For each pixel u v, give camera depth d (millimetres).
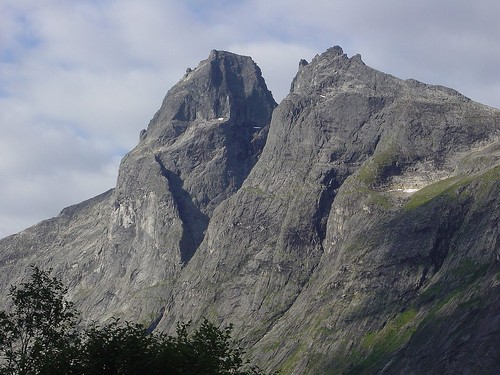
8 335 137750
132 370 130500
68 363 133250
